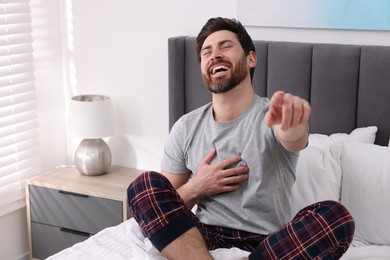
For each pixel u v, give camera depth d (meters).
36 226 3.29
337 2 2.71
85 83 3.47
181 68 3.03
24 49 3.20
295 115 1.52
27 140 3.31
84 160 3.25
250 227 1.94
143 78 3.29
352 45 2.66
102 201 3.06
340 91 2.69
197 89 3.02
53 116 3.50
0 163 3.14
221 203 1.97
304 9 2.79
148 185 1.85
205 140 2.04
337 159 2.40
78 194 3.12
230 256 1.76
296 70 2.77
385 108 2.61
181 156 2.12
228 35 2.01
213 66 1.98
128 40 3.29
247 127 1.95
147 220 1.82
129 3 3.24
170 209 1.81
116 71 3.36
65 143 3.62
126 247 2.33
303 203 2.34
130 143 3.41
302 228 1.69
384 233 2.24
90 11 3.36
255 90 2.89
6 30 3.08
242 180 1.92
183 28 3.12
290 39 2.87
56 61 3.47
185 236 1.78
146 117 3.33
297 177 2.38
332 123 2.73
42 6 3.33
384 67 2.58
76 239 3.18
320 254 1.67
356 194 2.31
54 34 3.44
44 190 3.21
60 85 3.53
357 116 2.68
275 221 1.94
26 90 3.25
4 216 3.24
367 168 2.32
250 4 2.91
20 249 3.38
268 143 1.89
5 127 3.16
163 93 3.25
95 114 3.17
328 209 1.71
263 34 2.93
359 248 2.21
